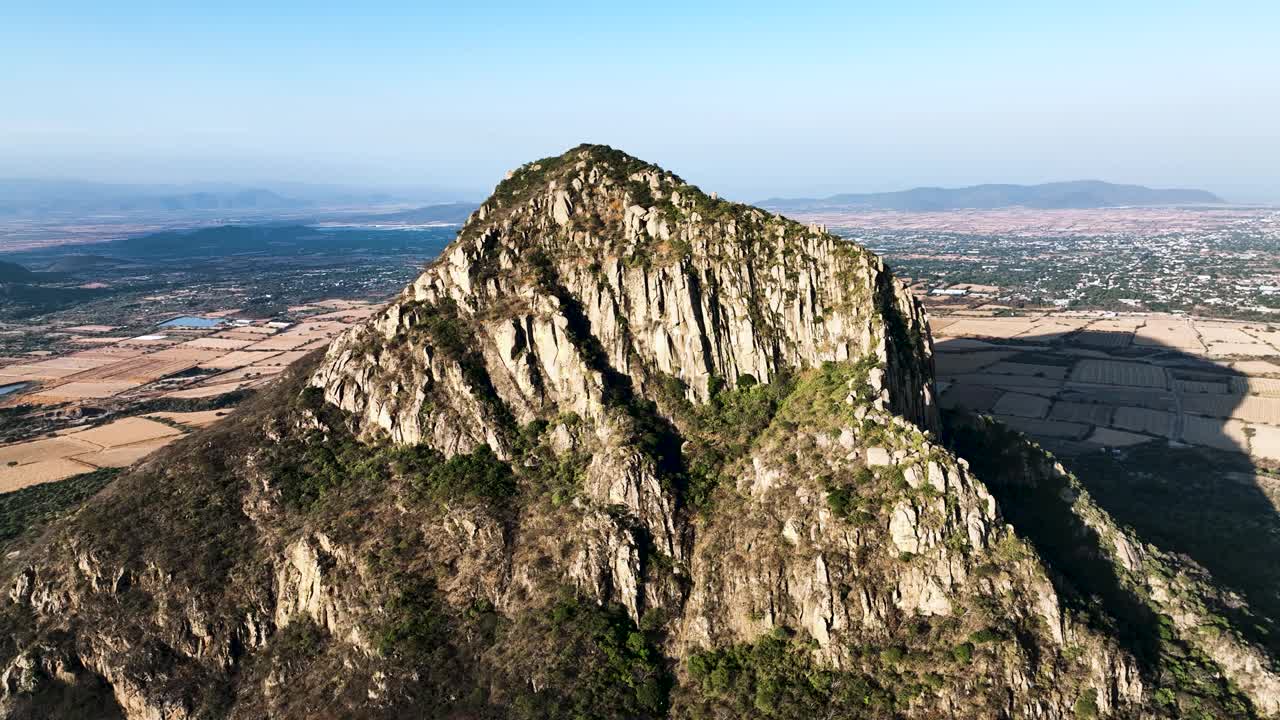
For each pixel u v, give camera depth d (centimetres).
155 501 12150
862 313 11994
